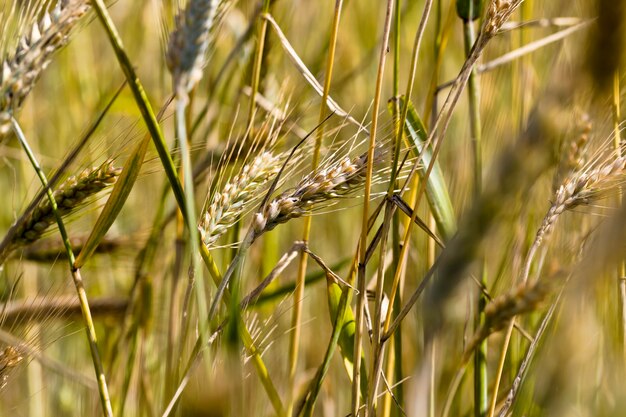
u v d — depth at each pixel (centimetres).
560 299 126
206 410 109
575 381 111
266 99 143
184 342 131
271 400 127
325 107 130
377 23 193
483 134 141
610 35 93
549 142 100
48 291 137
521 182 104
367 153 125
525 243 134
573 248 124
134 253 146
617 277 127
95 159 129
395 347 133
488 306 114
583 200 123
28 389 149
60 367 138
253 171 127
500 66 146
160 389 147
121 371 145
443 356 135
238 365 110
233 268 123
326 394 146
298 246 129
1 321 132
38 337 134
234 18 157
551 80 104
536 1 153
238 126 146
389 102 131
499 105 142
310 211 125
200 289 117
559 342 111
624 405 113
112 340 150
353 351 131
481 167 132
